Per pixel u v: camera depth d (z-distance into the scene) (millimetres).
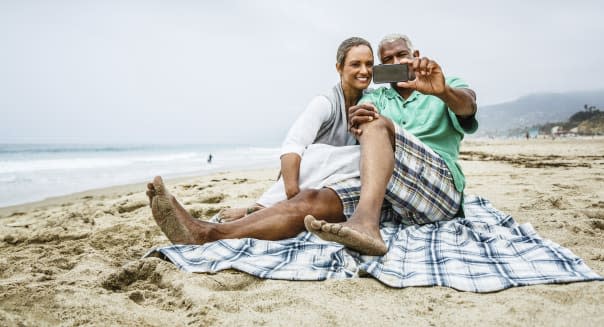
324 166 2506
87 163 16953
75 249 2672
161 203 2068
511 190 4930
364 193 2031
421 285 1694
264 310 1521
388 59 2809
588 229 2650
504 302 1503
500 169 8781
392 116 2684
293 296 1620
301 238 2301
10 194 7414
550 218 2982
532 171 8055
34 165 15352
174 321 1453
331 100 2736
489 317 1391
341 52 2748
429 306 1520
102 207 4887
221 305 1540
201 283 1762
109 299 1622
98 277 1916
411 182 2312
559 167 9203
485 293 1612
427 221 2504
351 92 2801
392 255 1979
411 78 2244
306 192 2324
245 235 2223
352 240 1817
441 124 2551
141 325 1412
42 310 1518
